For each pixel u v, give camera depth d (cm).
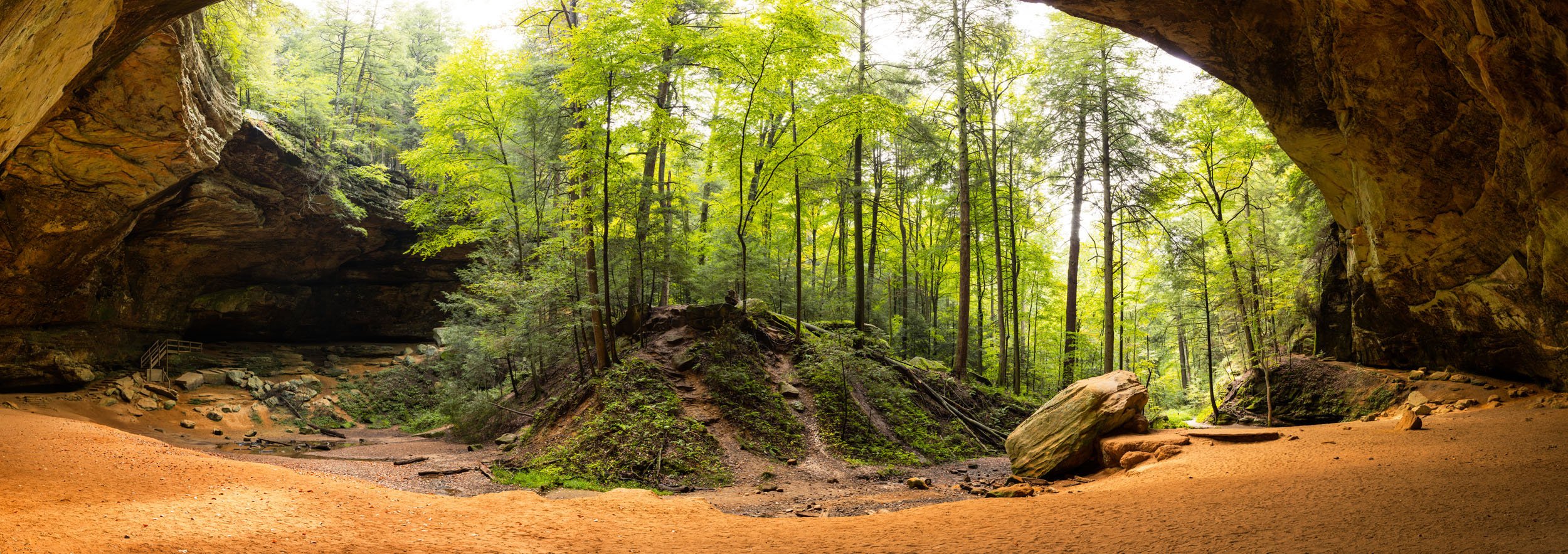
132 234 2480
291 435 2409
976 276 3441
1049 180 2531
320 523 787
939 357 2933
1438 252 1580
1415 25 1156
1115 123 2261
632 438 1543
